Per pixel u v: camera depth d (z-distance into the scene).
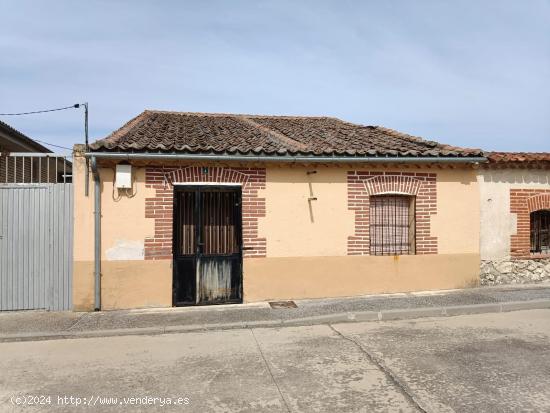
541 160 9.91
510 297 8.66
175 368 5.34
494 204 9.89
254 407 4.25
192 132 10.70
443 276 9.51
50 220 8.08
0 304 7.93
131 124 11.37
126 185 8.08
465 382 4.75
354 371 5.14
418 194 9.40
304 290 8.88
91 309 8.08
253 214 8.69
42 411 4.23
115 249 8.18
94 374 5.17
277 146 8.84
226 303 8.62
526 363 5.30
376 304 8.24
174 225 8.48
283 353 5.84
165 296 8.34
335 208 9.02
